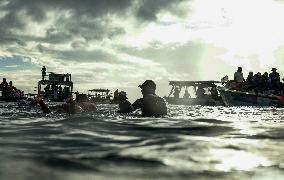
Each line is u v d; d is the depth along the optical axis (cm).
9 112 930
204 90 3112
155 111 845
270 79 2234
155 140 363
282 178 203
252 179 200
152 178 195
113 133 430
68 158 245
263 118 827
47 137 368
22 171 196
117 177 194
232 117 853
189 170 218
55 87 3747
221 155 275
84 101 1116
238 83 2416
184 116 866
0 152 258
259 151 298
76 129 459
